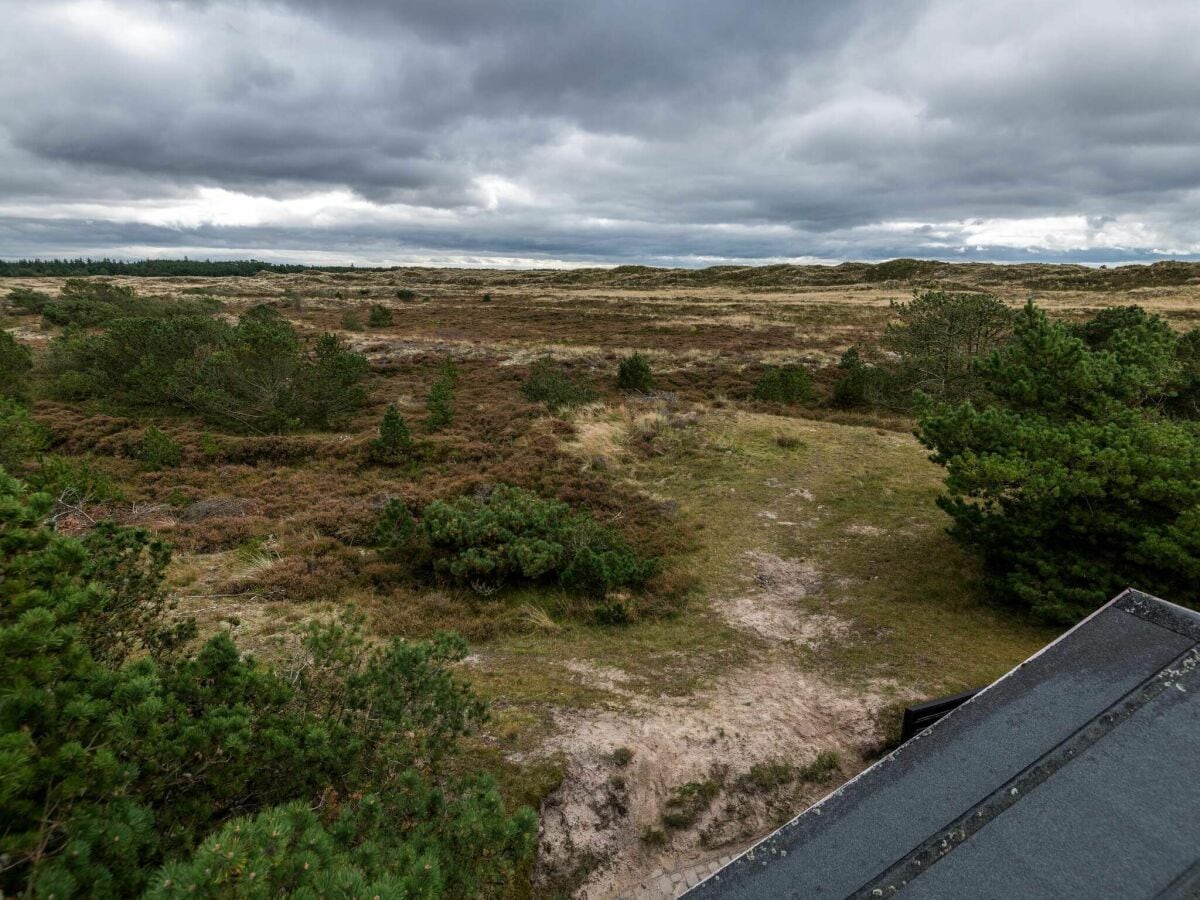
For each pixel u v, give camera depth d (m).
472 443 18.48
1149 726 2.89
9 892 2.54
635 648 8.66
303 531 12.30
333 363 23.39
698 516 13.60
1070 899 2.31
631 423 20.22
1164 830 2.43
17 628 2.85
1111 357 10.98
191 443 18.72
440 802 4.14
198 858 2.38
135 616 5.88
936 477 15.38
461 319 54.50
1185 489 7.48
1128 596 3.77
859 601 9.76
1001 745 3.09
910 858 2.66
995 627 8.70
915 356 24.19
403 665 5.38
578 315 54.66
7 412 13.05
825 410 23.59
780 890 2.76
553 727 6.67
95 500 12.98
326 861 2.79
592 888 5.29
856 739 6.66
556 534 11.20
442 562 10.62
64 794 2.70
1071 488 8.17
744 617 9.51
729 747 6.51
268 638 8.20
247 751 3.68
